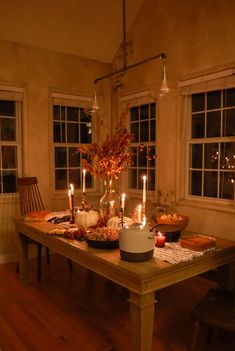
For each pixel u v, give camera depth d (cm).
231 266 255
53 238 264
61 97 470
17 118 445
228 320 185
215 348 233
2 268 405
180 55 394
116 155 278
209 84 364
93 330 258
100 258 209
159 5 420
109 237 229
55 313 286
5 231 433
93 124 512
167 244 242
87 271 392
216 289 230
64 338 247
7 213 434
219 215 360
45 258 445
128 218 283
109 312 288
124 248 203
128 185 503
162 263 200
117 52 500
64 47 463
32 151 448
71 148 498
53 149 470
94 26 452
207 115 385
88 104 496
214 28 354
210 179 388
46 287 344
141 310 186
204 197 393
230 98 357
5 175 441
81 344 239
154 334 251
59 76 467
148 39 441
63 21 430
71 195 312
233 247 238
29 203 427
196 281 358
